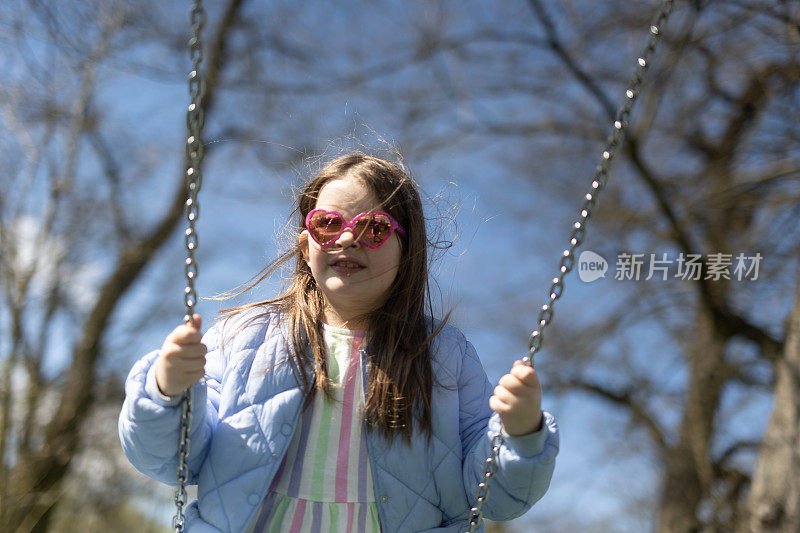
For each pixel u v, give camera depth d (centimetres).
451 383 216
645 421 1165
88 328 1076
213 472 199
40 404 939
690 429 1059
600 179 184
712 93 1000
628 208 1016
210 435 204
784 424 658
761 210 929
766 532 645
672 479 1072
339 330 217
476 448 205
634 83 180
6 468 877
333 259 214
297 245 235
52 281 970
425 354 215
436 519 204
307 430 205
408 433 203
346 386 210
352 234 213
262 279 243
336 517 198
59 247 983
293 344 211
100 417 1096
